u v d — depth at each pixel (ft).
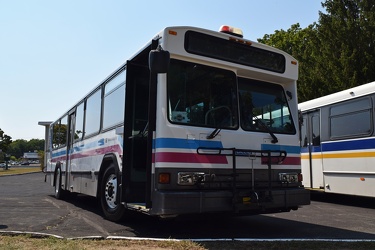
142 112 24.00
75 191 34.81
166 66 17.99
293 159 23.09
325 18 70.03
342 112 36.99
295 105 24.50
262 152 21.54
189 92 20.27
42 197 44.32
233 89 21.98
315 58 73.31
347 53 64.59
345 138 36.32
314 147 40.24
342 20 67.56
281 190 21.20
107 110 27.32
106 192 26.35
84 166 32.22
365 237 20.81
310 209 33.76
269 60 23.58
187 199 18.25
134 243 18.03
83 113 34.42
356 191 34.68
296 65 24.82
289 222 26.08
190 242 18.21
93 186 29.04
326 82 68.08
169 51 19.81
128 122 22.53
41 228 22.76
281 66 24.12
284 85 24.73
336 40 67.10
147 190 18.97
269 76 23.49
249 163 21.01
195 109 20.25
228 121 21.26
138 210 20.15
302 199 21.86
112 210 25.18
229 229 23.13
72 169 36.78
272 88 24.08
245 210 20.16
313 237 20.76
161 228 23.20
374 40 63.87
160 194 18.11
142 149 23.50
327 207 35.55
